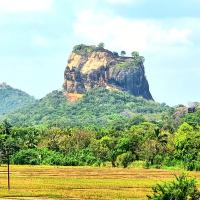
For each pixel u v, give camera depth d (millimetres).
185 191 77062
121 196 117312
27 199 110562
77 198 113375
